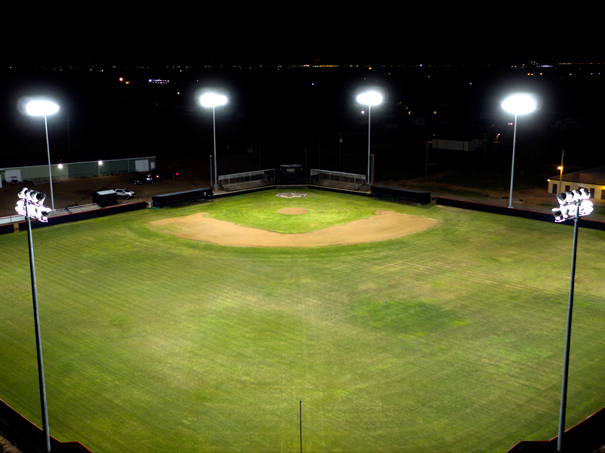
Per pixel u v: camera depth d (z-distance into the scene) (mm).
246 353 28844
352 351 28922
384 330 31344
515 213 56719
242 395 24953
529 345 29391
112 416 23500
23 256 45156
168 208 62375
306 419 23094
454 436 21875
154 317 33406
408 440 21656
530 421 22812
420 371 26844
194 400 24641
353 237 50500
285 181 74062
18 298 36375
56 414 23641
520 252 45344
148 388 25641
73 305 35281
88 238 50375
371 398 24578
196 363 27875
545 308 34125
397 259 44000
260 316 33438
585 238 48938
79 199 68938
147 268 42250
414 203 63281
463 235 50500
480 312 33656
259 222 56406
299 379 26234
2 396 25016
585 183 66875
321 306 34844
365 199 66312
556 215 20609
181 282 39250
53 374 26938
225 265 42906
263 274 40844
